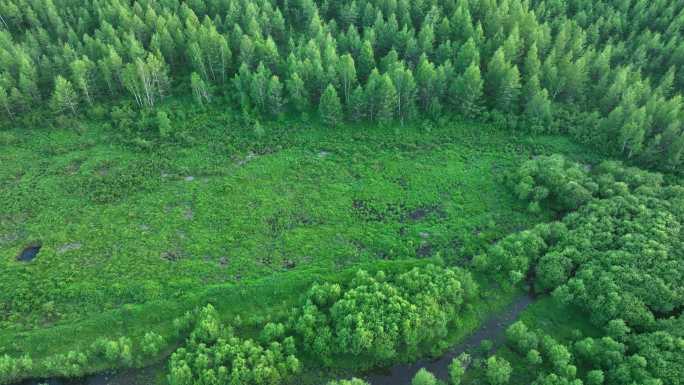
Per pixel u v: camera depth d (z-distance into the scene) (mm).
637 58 109688
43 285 71250
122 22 110812
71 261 74688
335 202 84938
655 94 92000
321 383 62344
